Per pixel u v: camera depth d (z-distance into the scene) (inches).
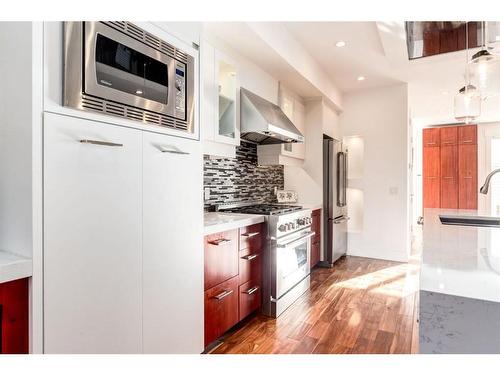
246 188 138.5
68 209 44.9
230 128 104.8
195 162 70.5
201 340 71.7
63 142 44.4
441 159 287.7
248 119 108.7
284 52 113.8
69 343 45.1
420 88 184.2
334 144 168.4
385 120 183.6
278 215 104.6
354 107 192.9
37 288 41.6
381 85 180.7
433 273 30.5
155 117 59.7
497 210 96.1
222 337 88.4
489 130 269.9
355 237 192.4
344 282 138.6
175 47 65.1
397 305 111.7
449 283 27.6
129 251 54.2
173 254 63.8
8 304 40.1
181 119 66.4
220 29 91.8
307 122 171.0
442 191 286.7
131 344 54.6
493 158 268.8
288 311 107.1
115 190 51.7
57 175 43.6
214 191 117.6
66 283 44.7
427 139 293.4
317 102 169.2
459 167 280.4
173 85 64.2
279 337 88.4
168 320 62.5
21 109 42.2
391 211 181.9
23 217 41.9
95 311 48.7
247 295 95.8
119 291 52.5
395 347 82.5
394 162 181.3
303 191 170.1
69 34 45.1
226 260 85.9
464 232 57.9
